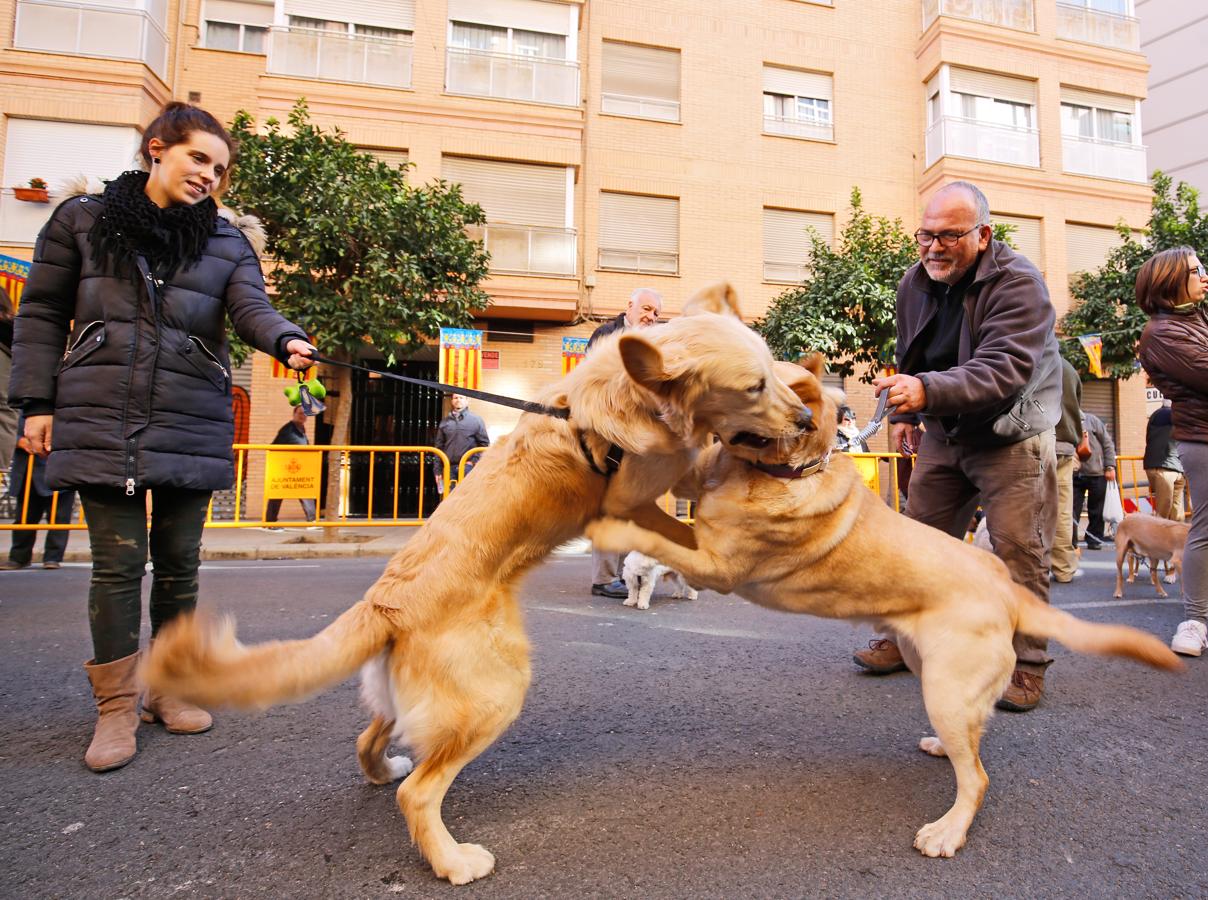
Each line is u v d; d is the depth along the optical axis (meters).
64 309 2.40
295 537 8.58
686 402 2.02
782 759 2.41
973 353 3.01
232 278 2.61
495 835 1.89
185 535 2.56
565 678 3.20
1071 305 14.86
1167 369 3.67
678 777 2.26
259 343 2.54
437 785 1.74
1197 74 19.47
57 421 2.30
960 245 2.96
